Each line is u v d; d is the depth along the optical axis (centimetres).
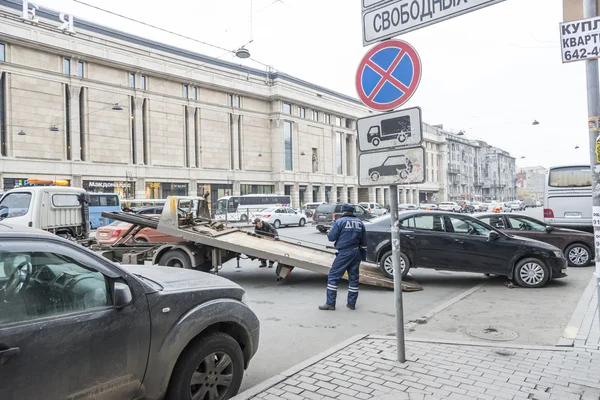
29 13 3428
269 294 808
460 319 606
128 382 279
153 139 4275
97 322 263
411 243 866
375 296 780
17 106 3353
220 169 4909
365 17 417
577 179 1330
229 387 340
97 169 3809
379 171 409
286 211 3150
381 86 407
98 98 3850
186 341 305
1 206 1088
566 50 356
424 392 353
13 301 239
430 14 371
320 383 371
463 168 10075
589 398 338
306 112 5912
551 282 888
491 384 366
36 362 235
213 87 4816
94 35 3806
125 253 991
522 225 1102
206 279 369
